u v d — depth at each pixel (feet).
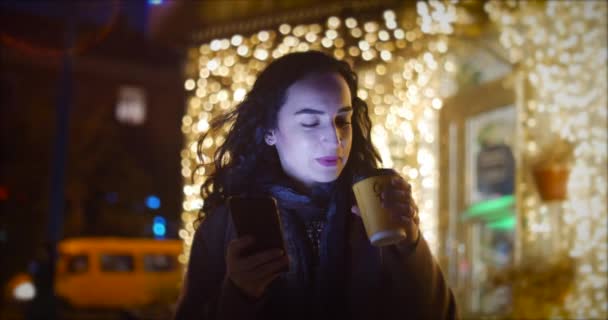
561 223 20.11
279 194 5.76
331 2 20.01
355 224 5.79
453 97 25.50
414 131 22.72
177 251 66.08
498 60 23.09
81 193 85.10
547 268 18.44
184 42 23.56
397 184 5.38
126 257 64.34
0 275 74.02
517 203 21.74
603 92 19.30
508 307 19.60
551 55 20.74
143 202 90.74
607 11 19.49
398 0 20.17
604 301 18.72
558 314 18.12
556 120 20.38
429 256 5.67
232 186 6.04
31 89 104.99
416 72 22.71
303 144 5.72
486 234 23.99
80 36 63.93
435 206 25.08
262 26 21.24
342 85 5.86
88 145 86.79
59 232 47.29
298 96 5.76
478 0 21.72
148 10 23.50
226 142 6.17
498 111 23.32
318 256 5.70
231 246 5.17
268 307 5.43
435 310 5.63
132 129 115.24
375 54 21.65
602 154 19.19
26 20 104.94
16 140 77.66
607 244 18.88
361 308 5.56
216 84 22.65
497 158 23.32
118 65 115.24
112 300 62.95
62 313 61.46
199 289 5.98
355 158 6.26
